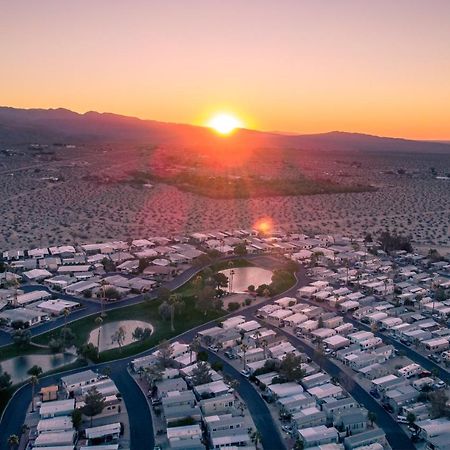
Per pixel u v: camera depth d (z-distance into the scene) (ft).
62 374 588.09
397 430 489.26
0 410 515.09
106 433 468.75
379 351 641.40
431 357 641.40
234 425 484.74
